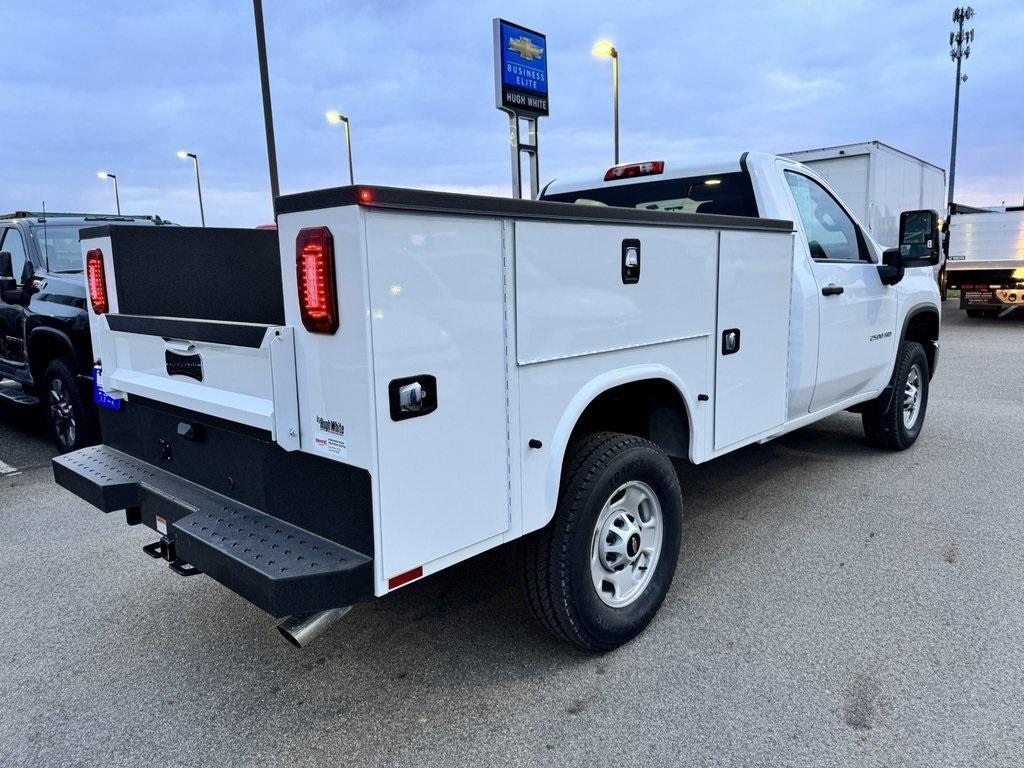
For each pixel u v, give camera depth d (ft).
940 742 8.04
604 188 16.06
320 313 6.84
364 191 6.37
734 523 14.57
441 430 7.39
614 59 62.90
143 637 10.52
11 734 8.43
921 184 54.39
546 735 8.28
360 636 10.50
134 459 10.58
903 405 18.97
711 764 7.77
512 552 13.25
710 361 11.07
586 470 9.22
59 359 18.39
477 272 7.49
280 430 7.42
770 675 9.36
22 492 16.98
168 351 9.23
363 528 7.12
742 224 11.29
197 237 11.19
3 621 11.00
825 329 14.42
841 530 14.14
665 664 9.64
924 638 10.17
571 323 8.63
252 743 8.24
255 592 6.97
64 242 20.80
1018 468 17.98
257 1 41.47
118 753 8.11
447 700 8.96
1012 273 52.60
